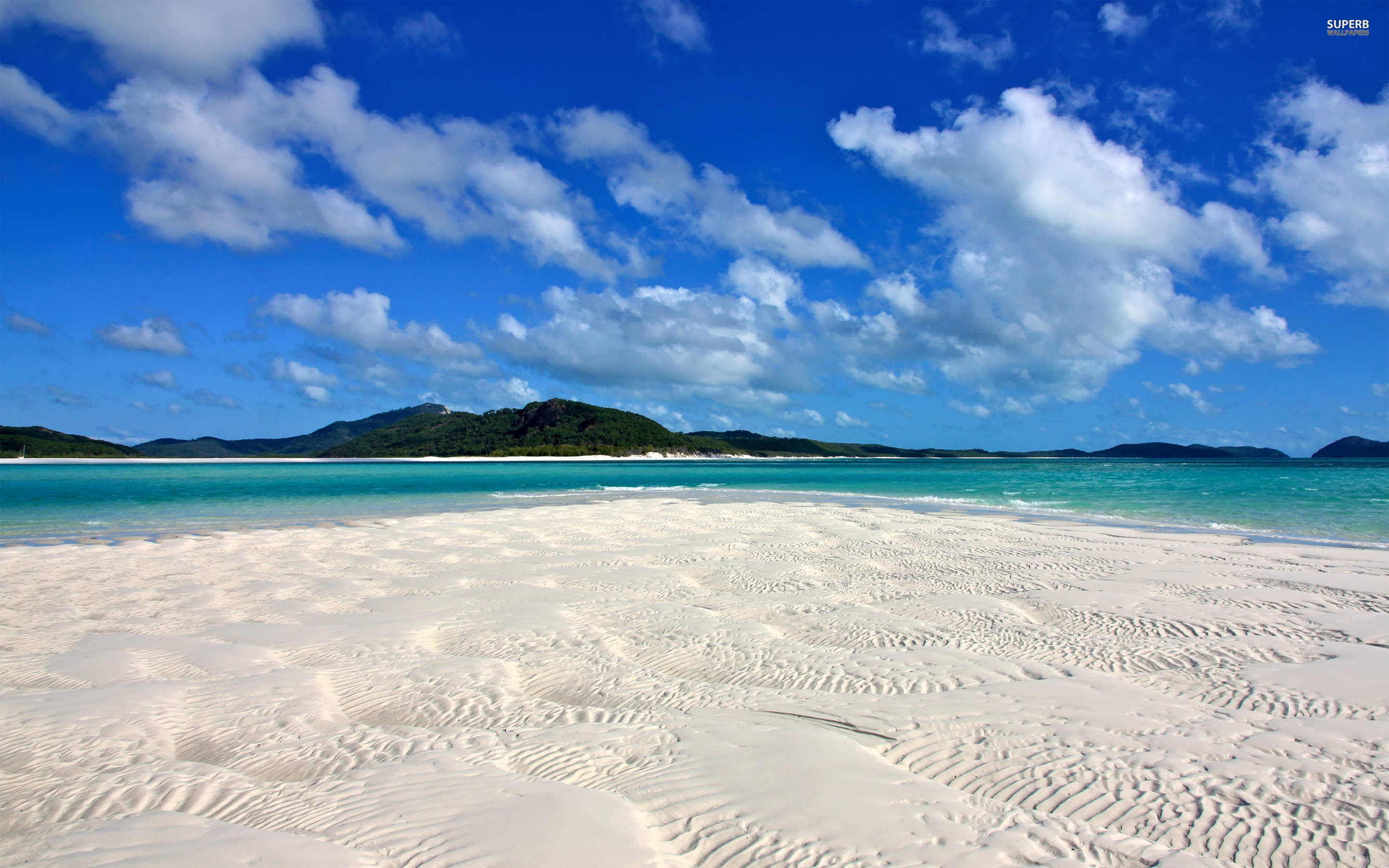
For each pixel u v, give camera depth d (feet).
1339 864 12.28
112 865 12.11
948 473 221.46
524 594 37.63
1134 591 36.81
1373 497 100.99
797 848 12.69
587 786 15.31
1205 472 212.84
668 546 55.06
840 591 38.14
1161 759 16.38
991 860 12.36
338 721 19.74
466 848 12.65
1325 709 19.52
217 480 173.99
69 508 92.17
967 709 19.80
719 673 24.26
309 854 12.51
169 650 26.86
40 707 20.20
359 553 52.01
